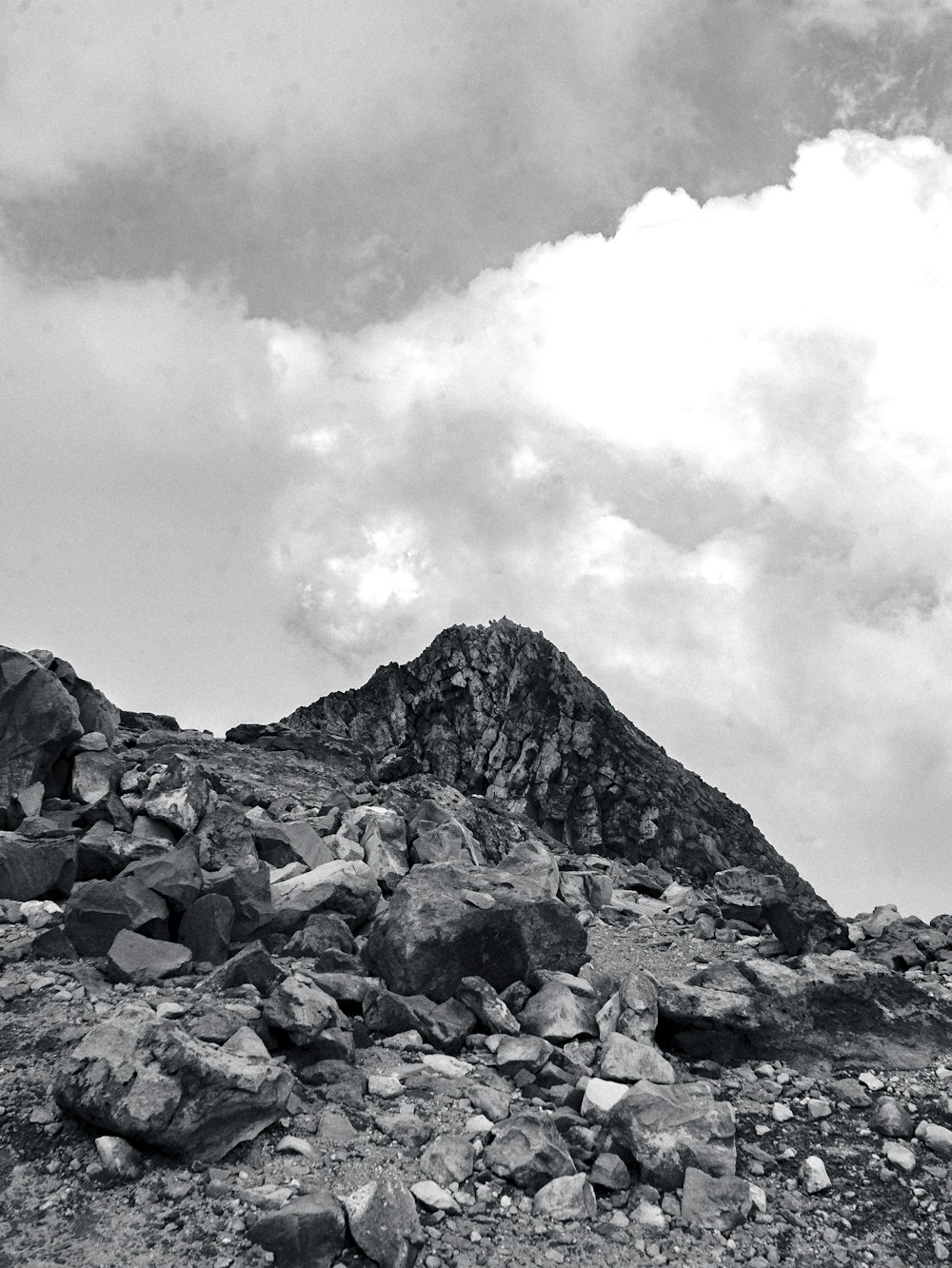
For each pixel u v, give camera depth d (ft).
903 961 29.91
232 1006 20.80
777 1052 22.36
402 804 40.45
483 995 22.70
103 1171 15.43
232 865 29.58
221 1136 16.16
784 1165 17.87
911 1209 16.71
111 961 23.26
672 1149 16.80
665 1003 22.93
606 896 37.81
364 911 29.55
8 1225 14.23
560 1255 14.62
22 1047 19.39
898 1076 21.81
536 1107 19.03
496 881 27.07
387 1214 14.37
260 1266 13.64
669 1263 14.69
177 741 46.03
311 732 53.78
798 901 31.71
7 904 27.07
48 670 36.78
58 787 34.47
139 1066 16.22
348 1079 18.95
